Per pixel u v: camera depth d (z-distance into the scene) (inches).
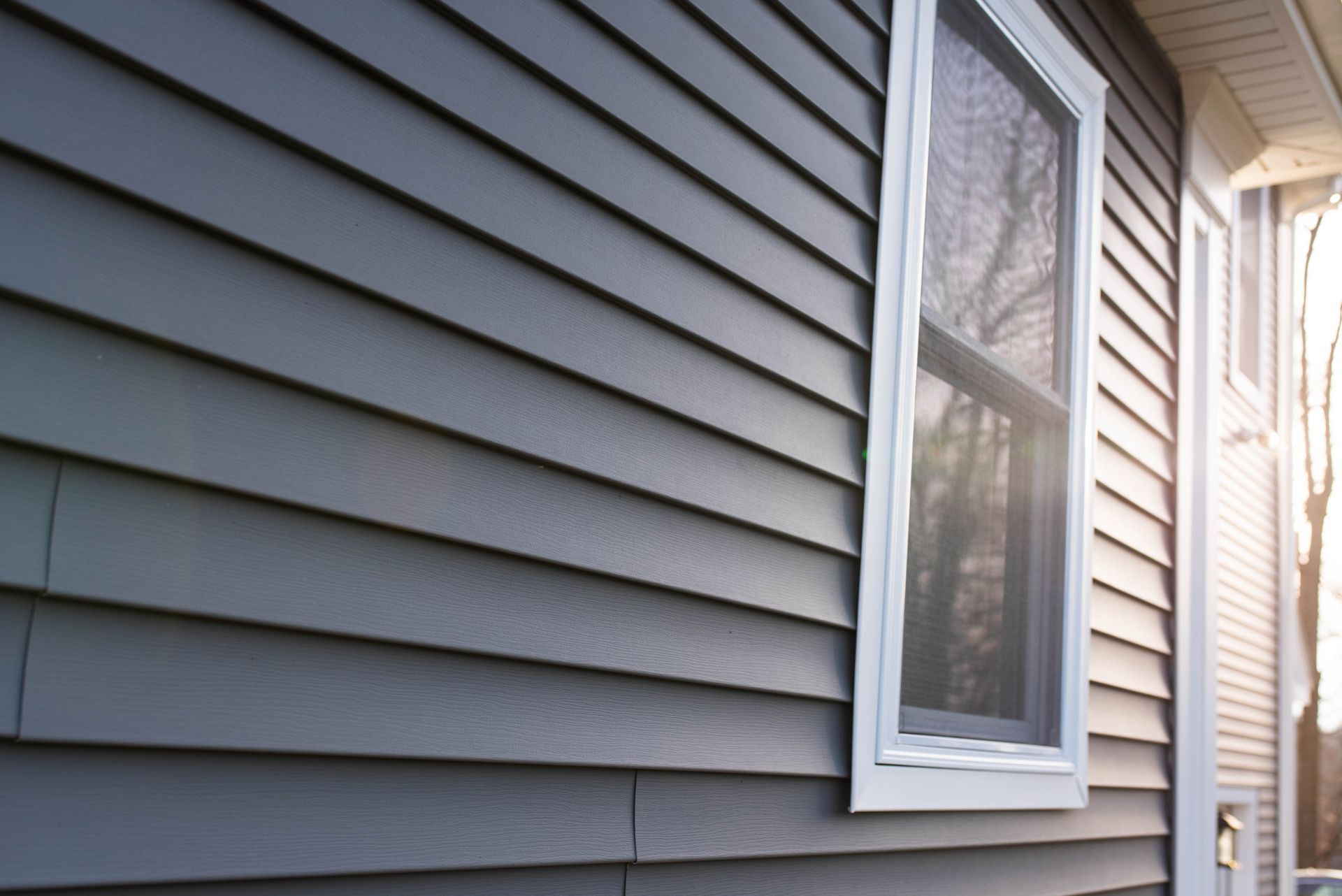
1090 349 116.3
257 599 46.9
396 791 51.7
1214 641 155.9
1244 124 168.2
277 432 48.1
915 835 85.6
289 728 47.6
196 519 45.5
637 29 66.3
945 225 96.7
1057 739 106.1
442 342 54.9
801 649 75.2
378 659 51.4
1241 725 210.2
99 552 42.5
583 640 60.5
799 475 76.2
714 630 68.6
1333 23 142.6
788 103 77.9
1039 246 111.5
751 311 73.2
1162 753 132.6
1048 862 106.4
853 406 81.0
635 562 63.5
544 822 57.9
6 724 39.7
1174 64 150.2
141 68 44.1
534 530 58.3
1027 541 104.2
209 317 45.9
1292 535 243.3
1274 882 221.6
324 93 50.5
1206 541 156.9
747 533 71.7
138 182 43.9
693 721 66.7
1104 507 122.5
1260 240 242.2
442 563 54.2
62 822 41.1
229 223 46.6
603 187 63.3
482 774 55.4
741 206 72.9
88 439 42.3
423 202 53.9
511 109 58.7
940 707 90.6
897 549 83.0
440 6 55.6
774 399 74.5
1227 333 209.5
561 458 59.7
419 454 53.6
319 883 48.8
